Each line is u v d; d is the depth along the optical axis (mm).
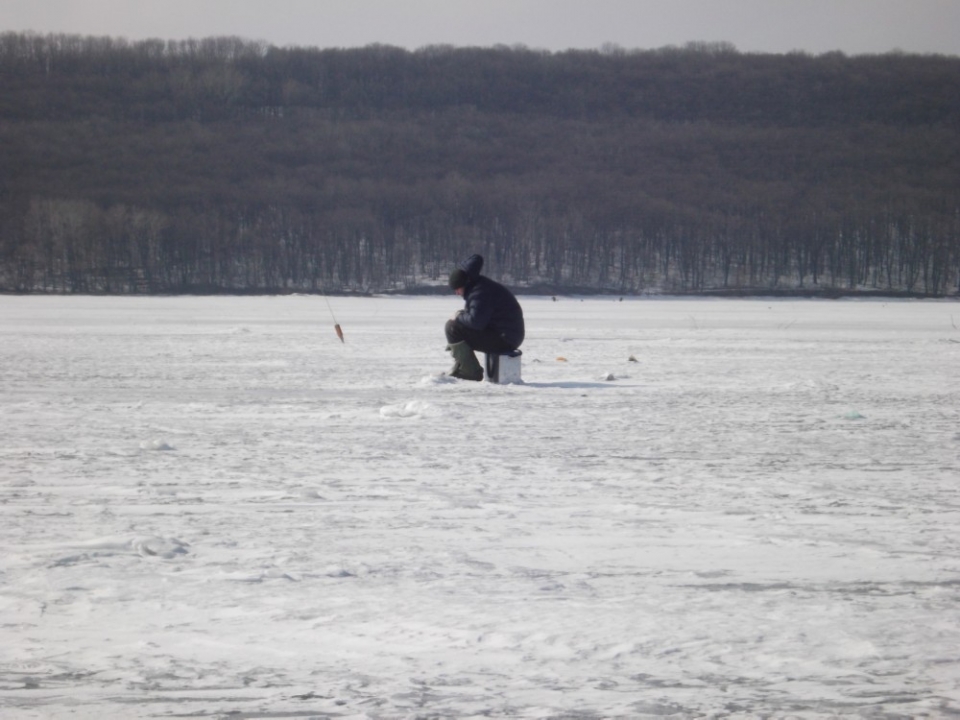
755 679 12938
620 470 28172
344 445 32656
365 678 12930
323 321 164000
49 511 22562
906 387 54406
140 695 12406
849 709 12031
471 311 56250
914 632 14633
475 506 23266
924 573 17766
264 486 25625
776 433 35906
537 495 24594
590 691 12539
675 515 22375
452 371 58250
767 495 24656
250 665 13336
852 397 48969
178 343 97688
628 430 36688
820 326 160125
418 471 27906
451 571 17766
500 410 43000
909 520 21906
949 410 43469
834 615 15391
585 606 15820
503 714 11883
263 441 33594
